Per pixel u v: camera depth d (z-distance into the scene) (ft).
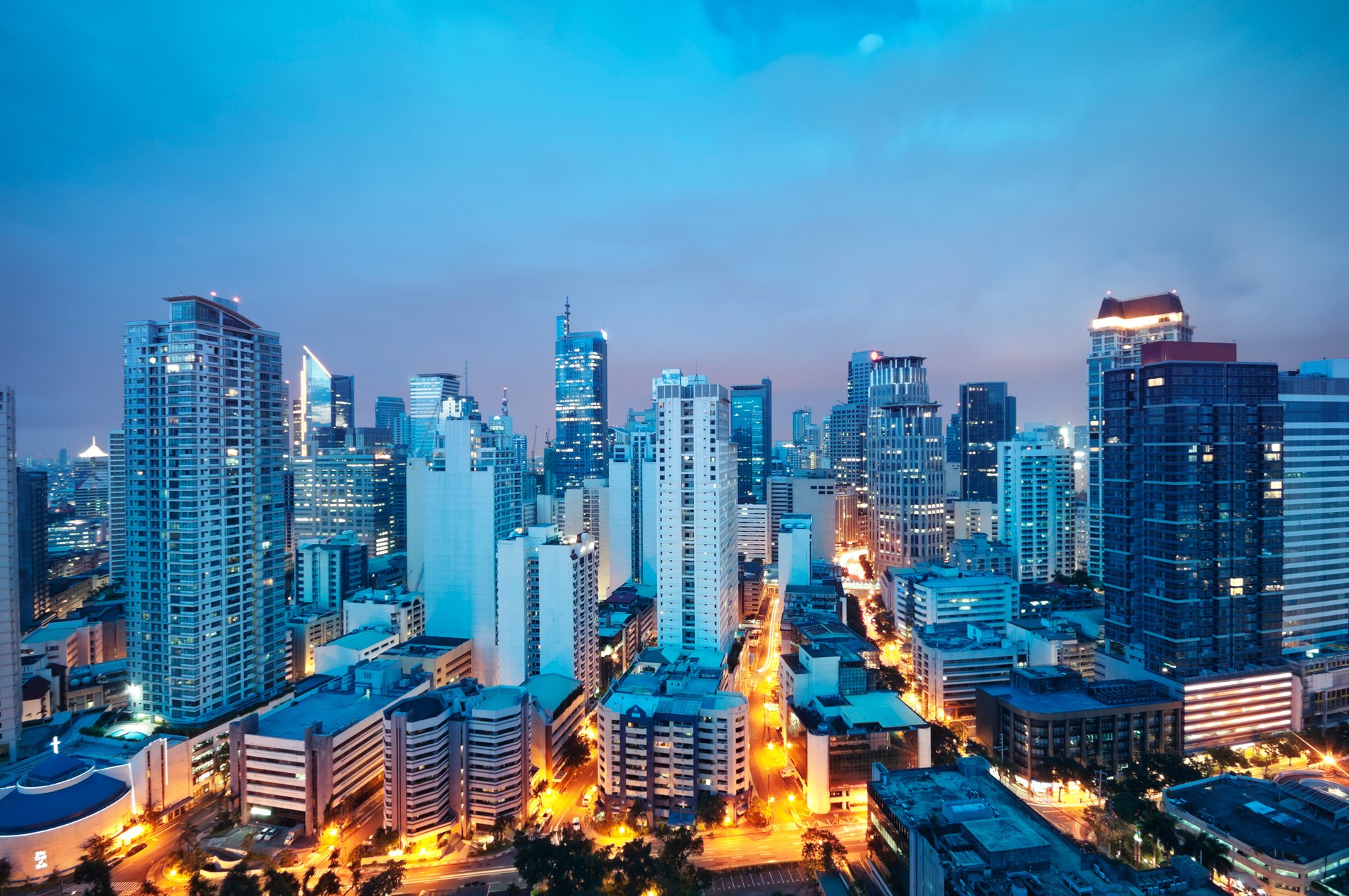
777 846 650.43
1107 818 629.10
